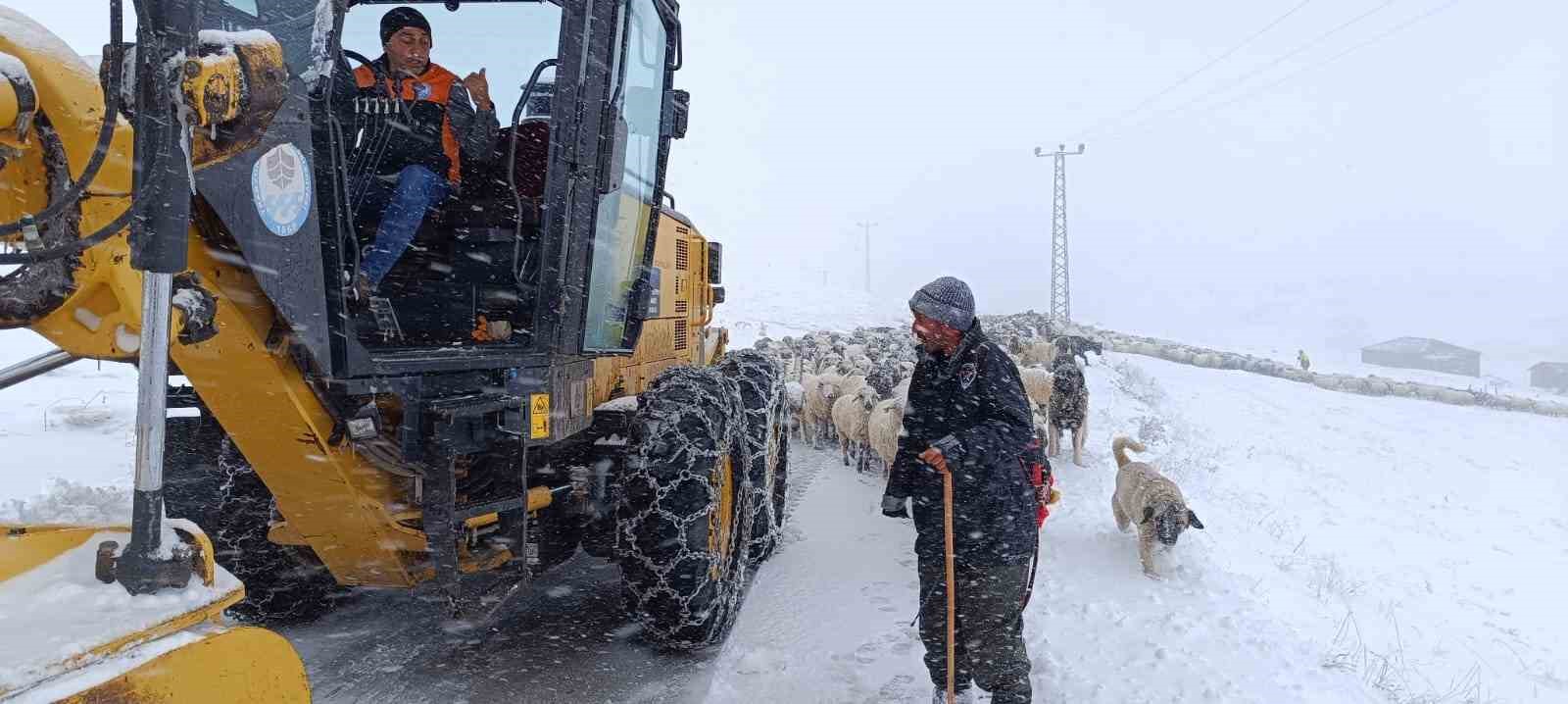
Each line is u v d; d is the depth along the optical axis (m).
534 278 4.21
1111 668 4.66
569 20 3.73
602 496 4.54
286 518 3.52
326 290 2.83
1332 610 7.23
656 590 4.30
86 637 1.65
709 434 4.41
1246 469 15.09
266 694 1.91
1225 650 5.02
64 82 2.05
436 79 4.47
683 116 5.21
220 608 1.90
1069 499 8.80
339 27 2.86
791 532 7.23
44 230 2.08
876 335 27.02
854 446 10.88
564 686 4.13
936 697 3.87
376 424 3.23
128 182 2.14
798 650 4.66
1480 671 6.62
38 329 2.20
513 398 3.50
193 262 2.45
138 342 2.24
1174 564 6.63
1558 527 13.70
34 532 1.97
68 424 9.63
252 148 2.38
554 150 3.74
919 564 3.80
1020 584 3.60
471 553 3.60
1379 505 13.89
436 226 4.34
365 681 4.09
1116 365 29.33
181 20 1.87
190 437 4.13
